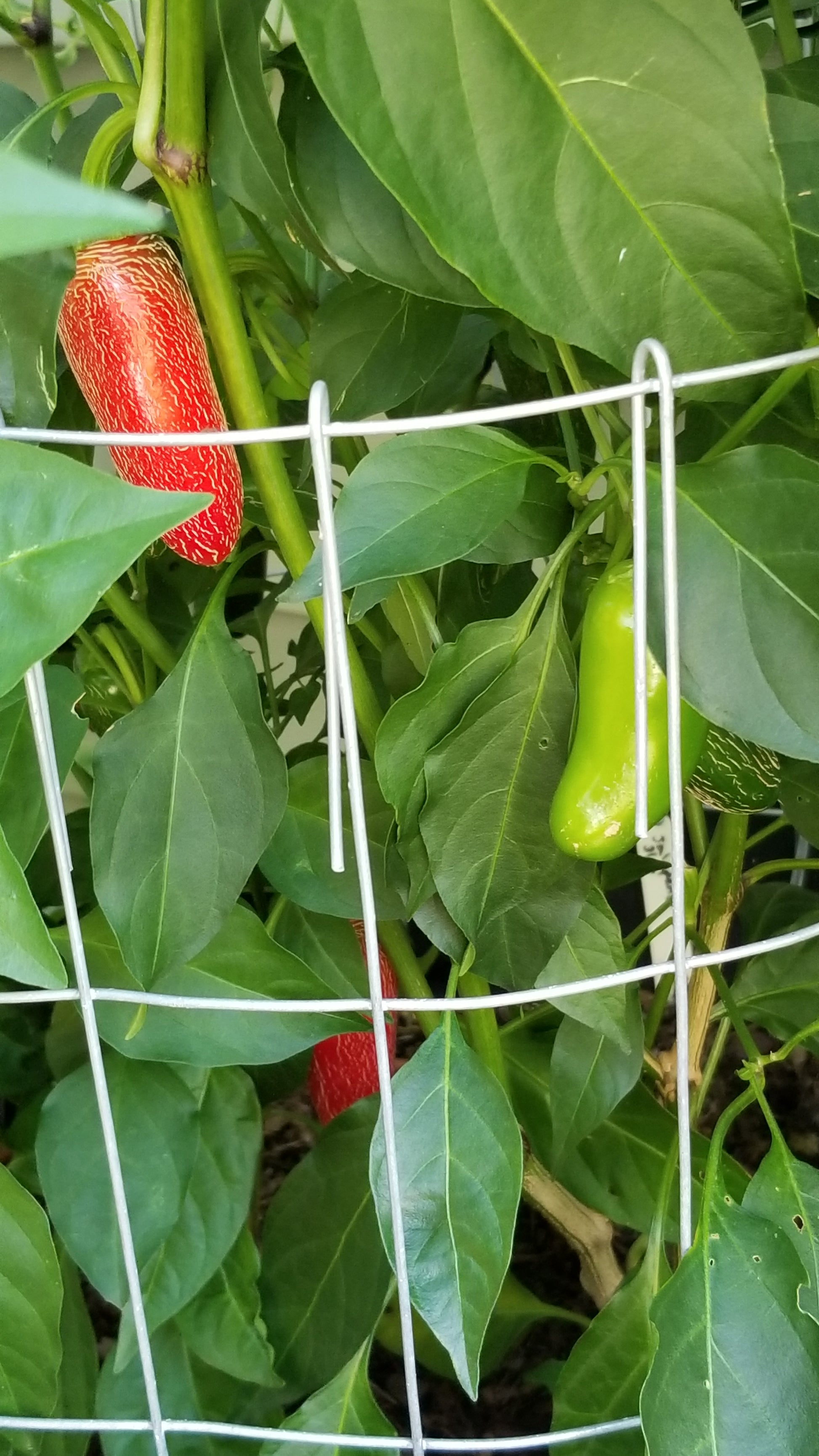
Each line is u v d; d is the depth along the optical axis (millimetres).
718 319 334
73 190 117
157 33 353
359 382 453
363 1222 567
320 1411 470
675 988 372
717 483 336
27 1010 644
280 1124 878
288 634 968
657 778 361
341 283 483
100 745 410
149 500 252
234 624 677
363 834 344
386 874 445
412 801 392
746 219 316
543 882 399
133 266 339
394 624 479
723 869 590
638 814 331
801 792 543
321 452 299
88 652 588
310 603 437
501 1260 404
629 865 660
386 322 450
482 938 405
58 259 332
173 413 342
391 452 326
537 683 379
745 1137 811
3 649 255
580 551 440
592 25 294
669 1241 559
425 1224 407
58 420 491
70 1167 480
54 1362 454
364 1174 564
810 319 379
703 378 297
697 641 333
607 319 331
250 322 537
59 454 254
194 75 356
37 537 254
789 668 326
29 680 348
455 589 533
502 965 410
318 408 295
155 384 339
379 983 370
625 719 357
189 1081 519
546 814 390
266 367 594
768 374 365
